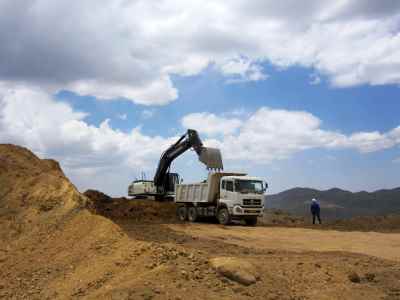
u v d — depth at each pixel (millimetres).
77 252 12602
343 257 14180
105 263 11156
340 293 10234
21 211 16297
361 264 12891
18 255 13500
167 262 10180
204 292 8953
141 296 8562
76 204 15703
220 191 27953
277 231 24016
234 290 9273
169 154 35031
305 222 33562
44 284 11352
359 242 19656
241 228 25234
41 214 15758
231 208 26922
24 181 18391
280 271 11227
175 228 24047
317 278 11039
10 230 15227
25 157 21641
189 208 30375
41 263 12648
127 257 10984
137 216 31781
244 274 9766
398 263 13453
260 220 32406
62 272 11727
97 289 9984
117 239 12562
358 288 10648
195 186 30062
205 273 9797
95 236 13109
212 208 28594
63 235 14023
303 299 9695
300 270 11484
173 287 8984
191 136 32594
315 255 14609
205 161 30266
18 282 11703
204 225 26750
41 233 14578
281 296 9492
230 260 10180
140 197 36719
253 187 27312
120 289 9047
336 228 26688
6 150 21453
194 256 10625
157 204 33938
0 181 18453
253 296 9180
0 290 11391
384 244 19016
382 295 10266
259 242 19375
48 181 17906
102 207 32375
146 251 11008
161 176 35906
